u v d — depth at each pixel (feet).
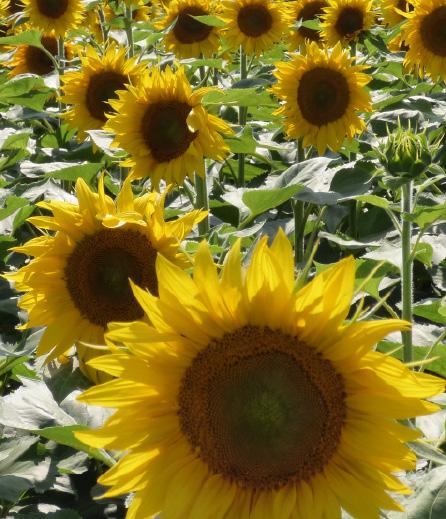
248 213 6.86
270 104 8.87
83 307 6.21
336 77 8.56
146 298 5.12
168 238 6.12
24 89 9.94
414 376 4.92
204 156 7.54
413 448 5.22
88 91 8.87
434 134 9.20
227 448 5.21
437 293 7.75
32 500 6.25
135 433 5.21
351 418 5.16
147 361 5.17
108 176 8.48
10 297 7.27
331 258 8.21
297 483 5.18
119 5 12.84
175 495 5.19
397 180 6.06
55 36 11.83
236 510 5.21
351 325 5.00
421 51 9.98
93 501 6.21
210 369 5.20
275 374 5.17
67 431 5.59
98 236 6.19
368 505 5.12
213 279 5.03
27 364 6.57
